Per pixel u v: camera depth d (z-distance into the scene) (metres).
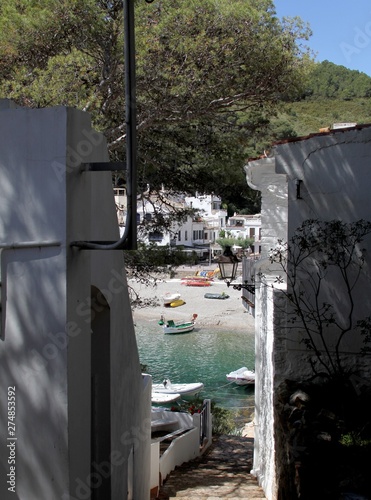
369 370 8.80
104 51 12.53
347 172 8.63
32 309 4.52
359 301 8.75
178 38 12.66
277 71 14.03
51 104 11.35
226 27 13.15
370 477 6.85
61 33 12.27
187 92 13.26
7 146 4.53
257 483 11.31
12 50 11.88
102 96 13.23
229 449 15.80
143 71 12.84
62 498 4.50
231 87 14.09
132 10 4.61
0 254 4.56
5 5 12.32
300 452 7.46
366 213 8.58
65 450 4.49
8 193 4.54
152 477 10.36
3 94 11.39
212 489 10.77
